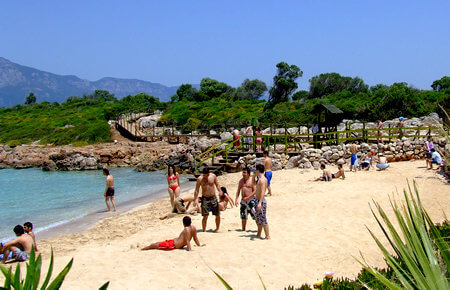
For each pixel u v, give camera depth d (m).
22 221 15.55
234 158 24.62
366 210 12.27
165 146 35.09
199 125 45.34
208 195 10.98
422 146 21.14
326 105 23.16
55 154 34.12
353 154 19.08
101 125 46.28
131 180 25.66
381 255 8.57
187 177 25.67
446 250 3.08
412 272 2.98
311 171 20.09
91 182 25.58
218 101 64.25
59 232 13.46
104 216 15.50
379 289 5.10
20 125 56.81
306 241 9.73
